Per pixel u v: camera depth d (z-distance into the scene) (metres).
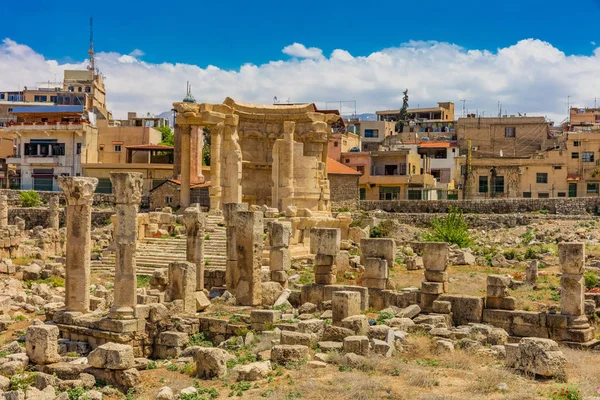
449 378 21.67
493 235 69.31
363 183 101.12
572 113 138.00
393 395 19.72
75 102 137.62
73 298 29.52
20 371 23.11
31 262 52.06
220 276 41.12
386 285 33.66
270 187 66.62
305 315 31.14
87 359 24.72
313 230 35.28
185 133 65.38
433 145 115.12
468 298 30.34
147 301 31.27
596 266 45.00
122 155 106.12
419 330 28.02
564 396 19.36
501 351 24.73
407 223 78.31
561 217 72.94
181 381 22.75
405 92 148.88
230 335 29.56
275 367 23.44
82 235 29.62
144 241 53.22
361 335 25.59
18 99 154.75
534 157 103.19
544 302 32.34
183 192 65.44
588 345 27.12
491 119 115.44
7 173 100.12
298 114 65.25
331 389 20.34
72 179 29.22
